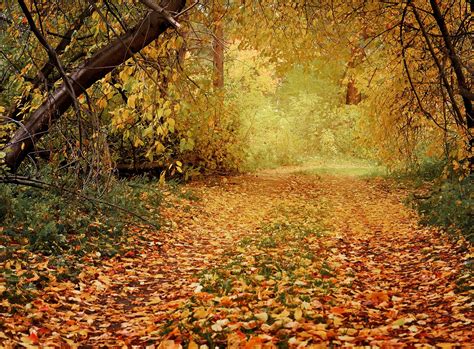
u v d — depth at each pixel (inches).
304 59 476.4
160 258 384.5
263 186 833.5
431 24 447.8
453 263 332.8
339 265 351.6
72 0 402.6
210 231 503.5
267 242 415.8
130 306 282.4
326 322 226.2
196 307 249.4
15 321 229.1
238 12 418.9
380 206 657.0
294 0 435.5
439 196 503.8
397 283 315.9
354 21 470.3
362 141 663.8
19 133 347.9
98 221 407.8
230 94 912.9
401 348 189.8
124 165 653.9
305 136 1470.2
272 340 199.8
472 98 408.5
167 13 253.1
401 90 494.3
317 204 673.6
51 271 300.0
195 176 816.3
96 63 321.4
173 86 305.7
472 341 195.0
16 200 369.1
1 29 436.5
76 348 213.3
